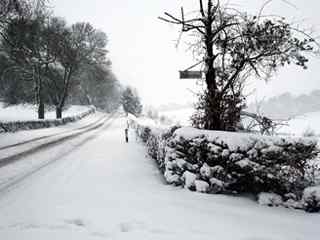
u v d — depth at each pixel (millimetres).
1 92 40688
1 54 28953
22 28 16422
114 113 70375
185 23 7082
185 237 3441
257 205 4770
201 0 7152
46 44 30109
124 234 3504
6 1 13539
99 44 39656
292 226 3904
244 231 3682
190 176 5516
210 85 6891
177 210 4398
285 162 4734
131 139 16359
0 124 17438
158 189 5629
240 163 4902
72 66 34750
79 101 66938
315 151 4770
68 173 7117
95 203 4656
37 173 7117
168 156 6070
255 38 6527
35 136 16969
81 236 3439
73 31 36469
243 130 7180
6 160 8953
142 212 4254
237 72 6730
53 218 3975
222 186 5195
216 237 3465
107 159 9281
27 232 3539
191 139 5559
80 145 13195
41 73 31969
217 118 6586
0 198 4992
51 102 38719
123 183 6105
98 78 42125
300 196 4746
